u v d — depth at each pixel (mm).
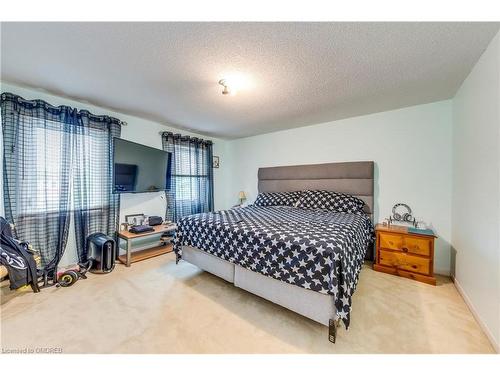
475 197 1740
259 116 3072
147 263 2748
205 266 2242
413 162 2658
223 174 4707
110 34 1396
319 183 3371
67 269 2326
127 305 1816
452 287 2131
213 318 1652
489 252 1481
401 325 1567
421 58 1649
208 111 2875
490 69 1486
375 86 2131
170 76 1944
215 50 1564
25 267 1888
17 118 2104
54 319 1622
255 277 1800
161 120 3285
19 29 1337
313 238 1532
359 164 2982
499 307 1335
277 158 3971
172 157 3605
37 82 2076
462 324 1580
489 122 1510
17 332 1480
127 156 2812
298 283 1490
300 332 1504
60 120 2391
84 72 1885
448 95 2334
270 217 2414
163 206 3574
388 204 2836
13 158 2094
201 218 2348
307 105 2643
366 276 2365
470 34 1378
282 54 1607
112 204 2848
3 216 2098
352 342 1408
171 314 1699
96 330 1510
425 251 2238
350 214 2703
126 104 2633
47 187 2318
